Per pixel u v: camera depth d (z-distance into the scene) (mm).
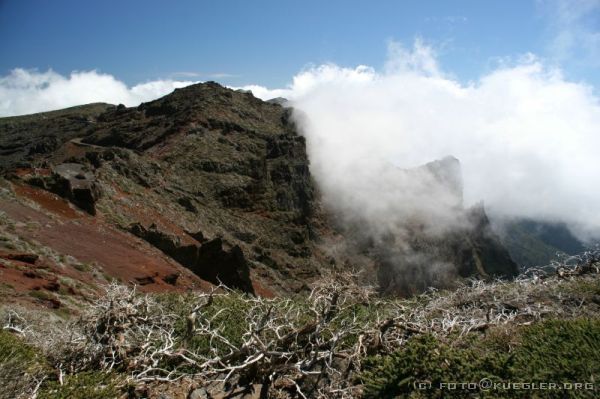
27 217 27875
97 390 4996
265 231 75750
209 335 7266
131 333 6672
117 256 28984
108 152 62906
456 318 7121
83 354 6055
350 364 5738
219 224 68000
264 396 5340
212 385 5660
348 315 7871
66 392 4895
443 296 9781
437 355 5195
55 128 142750
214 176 81562
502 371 4984
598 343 5328
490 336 6367
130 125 105062
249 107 117375
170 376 5977
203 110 101688
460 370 4996
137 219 43375
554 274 10688
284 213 82500
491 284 9438
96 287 20141
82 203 36406
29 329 7512
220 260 38375
